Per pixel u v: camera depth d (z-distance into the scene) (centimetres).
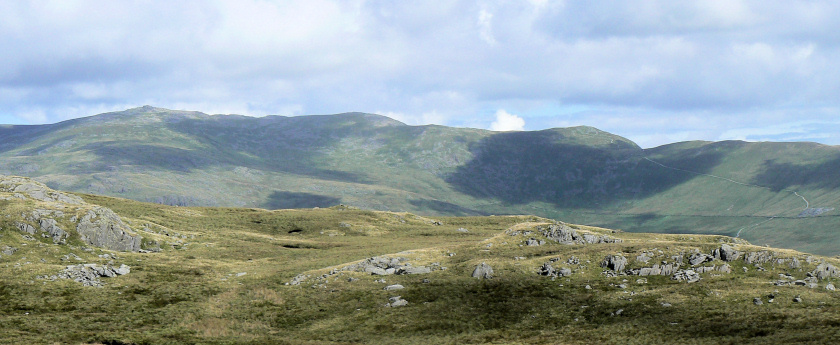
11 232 11900
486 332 6906
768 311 6619
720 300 7225
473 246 11875
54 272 9862
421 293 8675
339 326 7512
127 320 7756
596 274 9031
